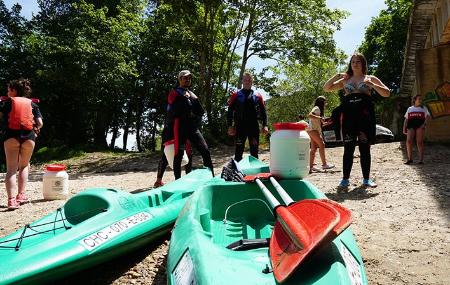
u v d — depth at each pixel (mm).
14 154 7062
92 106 30625
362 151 7270
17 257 3133
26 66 30125
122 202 4461
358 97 7004
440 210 5688
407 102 19219
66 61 28094
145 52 31062
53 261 3188
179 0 22469
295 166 4582
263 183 4648
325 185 7898
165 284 3816
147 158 19469
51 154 25016
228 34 26047
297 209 2959
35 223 4238
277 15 24344
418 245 4434
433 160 10906
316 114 9836
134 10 33031
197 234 2920
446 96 13938
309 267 2316
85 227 3795
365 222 5332
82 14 28922
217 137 24125
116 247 3863
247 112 8227
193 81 30375
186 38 26328
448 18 11766
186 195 5539
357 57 6855
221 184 4570
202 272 2314
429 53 14062
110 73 28062
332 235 2246
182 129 7555
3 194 9008
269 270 2439
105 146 31109
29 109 7195
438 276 3678
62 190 8039
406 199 6395
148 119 35219
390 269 3869
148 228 4367
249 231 4152
